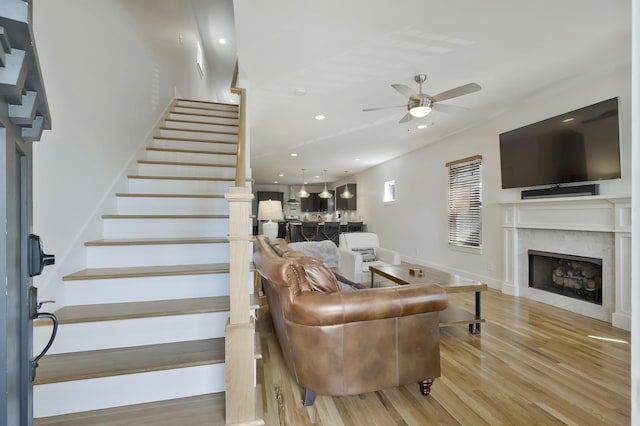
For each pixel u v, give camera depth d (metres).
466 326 3.12
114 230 2.41
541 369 2.25
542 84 3.37
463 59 2.86
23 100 0.60
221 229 2.57
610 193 3.15
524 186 3.99
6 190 0.55
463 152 5.23
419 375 1.91
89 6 2.25
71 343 1.62
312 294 1.80
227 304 1.87
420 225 6.53
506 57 2.82
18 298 0.63
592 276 3.40
